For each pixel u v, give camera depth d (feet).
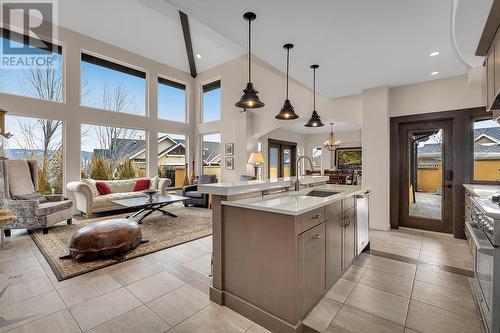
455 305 6.25
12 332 5.12
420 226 13.10
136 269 8.21
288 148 30.48
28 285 7.07
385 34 7.96
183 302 6.34
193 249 10.11
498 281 4.55
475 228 6.61
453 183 11.98
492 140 11.13
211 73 23.68
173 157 23.59
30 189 13.46
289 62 10.17
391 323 5.55
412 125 13.20
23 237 11.55
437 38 8.18
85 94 17.78
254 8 6.70
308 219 5.63
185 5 6.58
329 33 7.95
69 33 16.60
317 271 6.08
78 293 6.68
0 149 13.34
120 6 17.71
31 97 15.20
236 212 6.07
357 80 12.35
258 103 8.87
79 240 8.70
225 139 22.45
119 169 19.74
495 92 6.45
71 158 16.71
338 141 28.66
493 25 6.31
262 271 5.57
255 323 5.60
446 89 11.98
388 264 8.81
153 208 15.53
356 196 8.87
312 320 5.67
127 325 5.40
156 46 21.21
